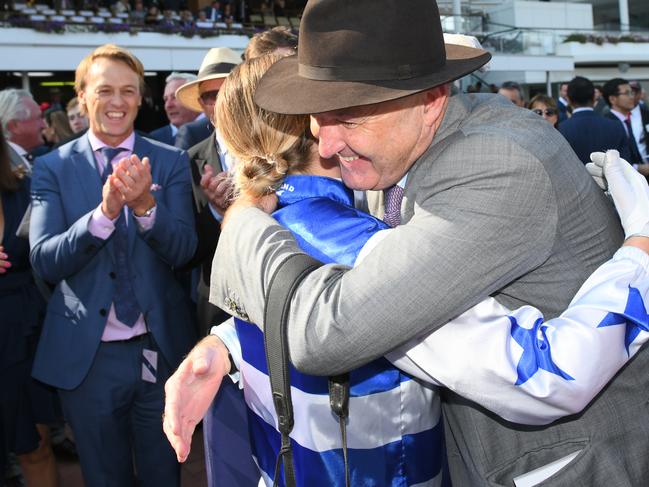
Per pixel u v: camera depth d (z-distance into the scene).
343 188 1.16
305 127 1.15
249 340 1.15
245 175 1.17
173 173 2.37
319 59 0.97
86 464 2.24
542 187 0.98
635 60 23.12
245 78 1.17
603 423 1.10
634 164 6.63
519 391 0.95
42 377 2.20
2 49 14.56
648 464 1.14
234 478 1.45
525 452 1.11
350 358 0.93
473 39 1.59
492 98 1.16
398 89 0.93
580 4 24.30
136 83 2.30
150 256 2.26
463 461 1.17
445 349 0.97
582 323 0.96
